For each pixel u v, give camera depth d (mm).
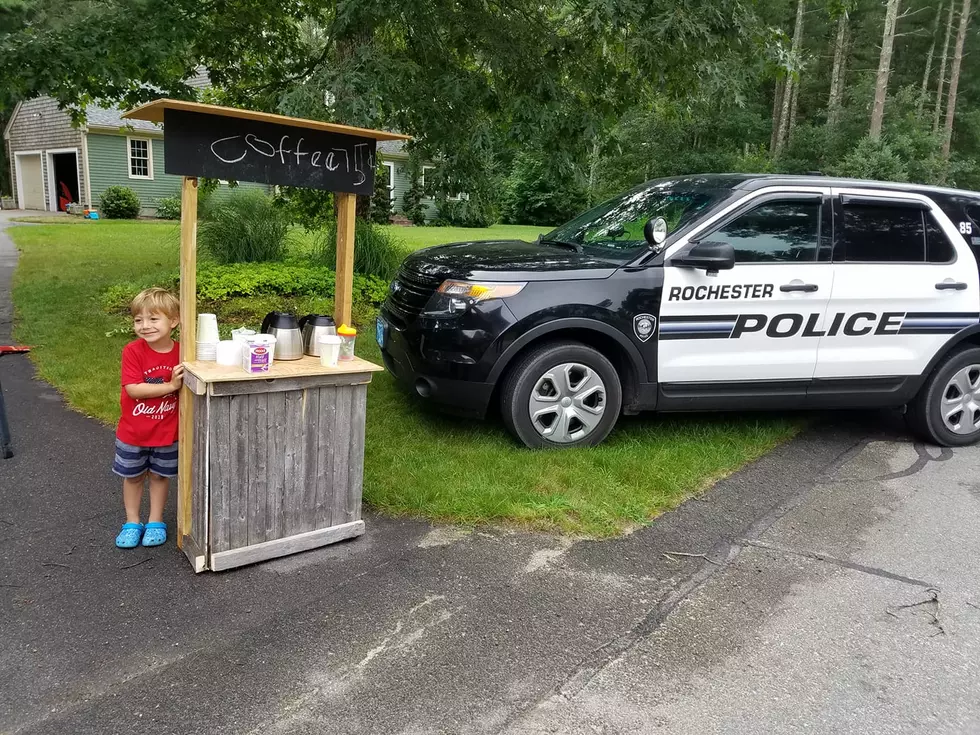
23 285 9477
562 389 4531
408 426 4922
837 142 29812
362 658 2662
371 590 3113
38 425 4840
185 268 3023
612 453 4562
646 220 5023
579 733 2332
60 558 3271
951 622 3049
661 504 4055
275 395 3143
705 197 4875
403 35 8289
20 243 14398
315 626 2844
